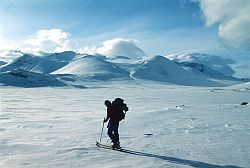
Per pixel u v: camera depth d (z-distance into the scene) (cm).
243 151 1091
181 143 1245
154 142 1265
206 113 2620
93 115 2583
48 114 2683
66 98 6397
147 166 866
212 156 1013
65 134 1487
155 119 2139
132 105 4403
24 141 1277
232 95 9856
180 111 2786
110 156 995
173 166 874
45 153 1030
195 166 882
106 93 10475
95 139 1334
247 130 1605
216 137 1388
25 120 2141
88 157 976
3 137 1377
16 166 856
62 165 870
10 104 4091
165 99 6775
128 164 889
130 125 1825
